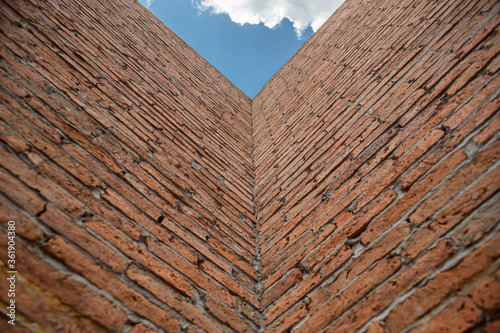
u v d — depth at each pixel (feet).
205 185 5.46
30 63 3.74
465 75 3.58
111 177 3.55
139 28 9.60
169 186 4.44
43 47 4.27
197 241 4.04
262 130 10.34
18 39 3.88
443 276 2.35
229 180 6.48
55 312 2.11
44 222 2.47
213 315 3.28
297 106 9.11
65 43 4.95
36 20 4.63
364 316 2.69
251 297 4.01
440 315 2.19
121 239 3.03
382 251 3.01
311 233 4.23
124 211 3.34
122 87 5.61
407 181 3.33
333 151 5.32
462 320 2.04
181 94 8.16
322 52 10.91
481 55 3.54
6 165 2.55
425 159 3.31
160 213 3.83
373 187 3.77
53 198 2.70
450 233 2.53
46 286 2.17
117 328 2.38
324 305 3.17
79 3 6.86
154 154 4.78
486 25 3.81
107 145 3.92
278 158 7.34
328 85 8.06
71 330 2.11
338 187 4.46
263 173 7.43
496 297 1.96
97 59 5.55
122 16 9.03
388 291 2.67
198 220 4.42
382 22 7.68
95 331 2.23
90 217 2.90
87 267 2.52
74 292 2.30
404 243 2.86
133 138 4.59
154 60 8.50
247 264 4.58
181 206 4.33
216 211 5.06
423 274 2.50
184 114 7.25
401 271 2.69
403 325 2.36
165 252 3.41
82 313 2.25
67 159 3.16
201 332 2.98
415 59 5.00
